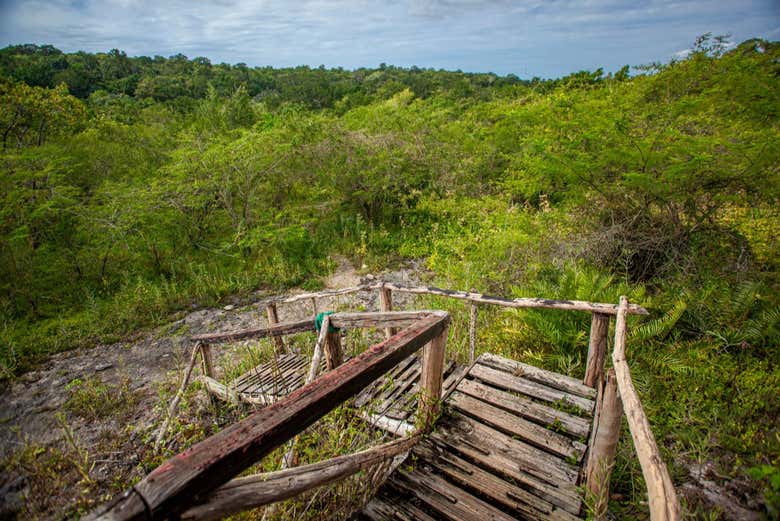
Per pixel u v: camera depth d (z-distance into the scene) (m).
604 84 10.76
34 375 6.20
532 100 13.07
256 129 12.24
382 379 3.93
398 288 4.61
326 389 1.34
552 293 5.34
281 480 1.21
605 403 1.94
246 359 6.10
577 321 4.69
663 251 6.14
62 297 8.65
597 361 3.29
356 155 11.26
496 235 8.30
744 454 2.93
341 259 10.52
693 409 3.46
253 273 9.71
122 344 7.10
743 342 4.19
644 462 1.23
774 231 5.94
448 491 2.31
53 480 3.72
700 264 5.77
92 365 6.46
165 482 0.87
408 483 2.38
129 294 8.51
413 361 4.30
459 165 12.30
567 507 2.22
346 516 2.27
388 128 13.11
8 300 8.08
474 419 2.99
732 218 6.31
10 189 8.42
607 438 1.95
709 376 3.81
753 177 5.55
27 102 10.63
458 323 5.43
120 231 8.75
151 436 4.58
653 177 5.80
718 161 5.50
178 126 14.80
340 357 3.22
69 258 9.21
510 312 5.20
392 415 3.36
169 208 9.77
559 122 7.80
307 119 11.84
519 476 2.43
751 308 4.70
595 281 5.18
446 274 8.38
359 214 11.36
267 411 1.17
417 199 12.26
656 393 3.73
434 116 14.36
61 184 9.60
